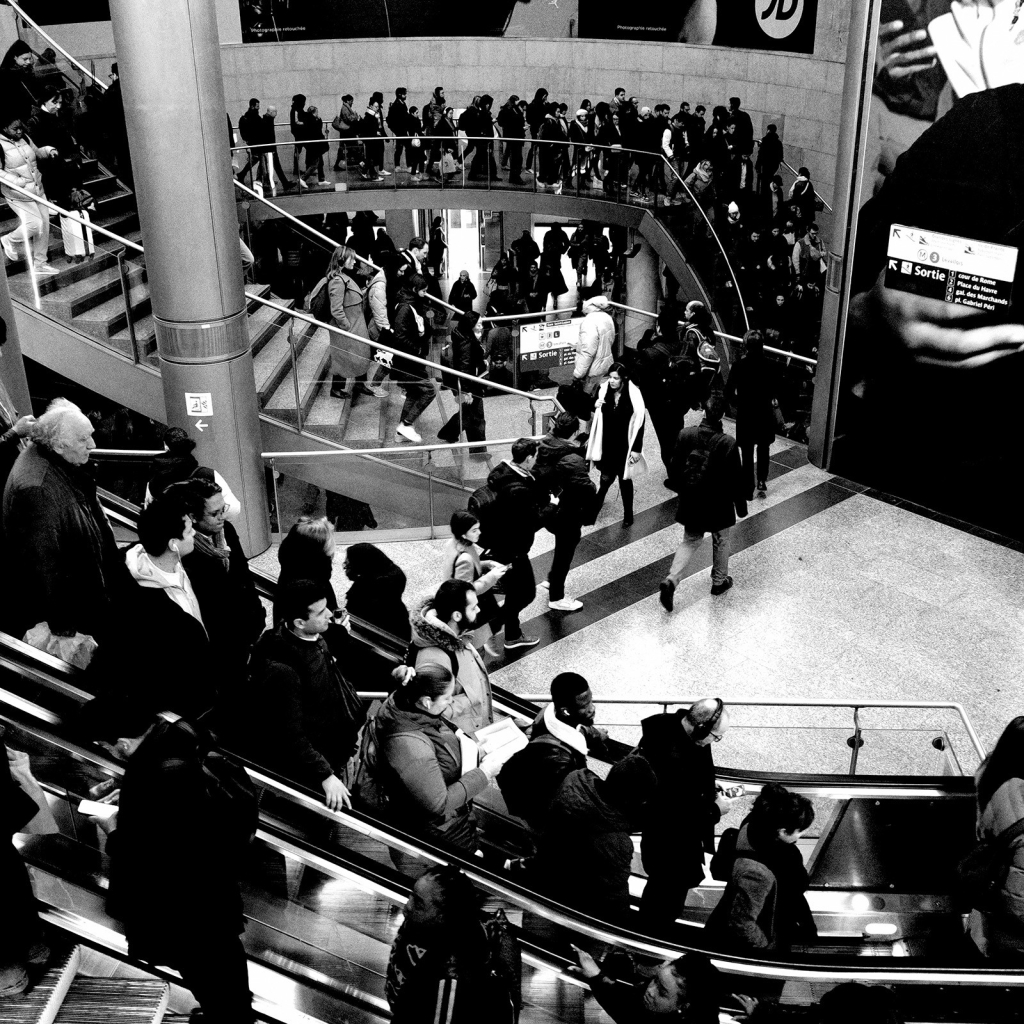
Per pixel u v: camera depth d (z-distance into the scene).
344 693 5.12
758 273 16.14
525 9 23.77
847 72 11.22
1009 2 9.67
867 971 4.89
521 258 21.78
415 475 11.71
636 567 10.90
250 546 10.93
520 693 8.88
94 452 10.08
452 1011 3.60
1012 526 11.26
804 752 7.57
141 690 4.49
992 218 10.38
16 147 11.80
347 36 23.78
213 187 9.51
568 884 5.00
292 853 4.45
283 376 11.45
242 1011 4.07
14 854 3.88
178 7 8.82
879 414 12.05
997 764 5.62
